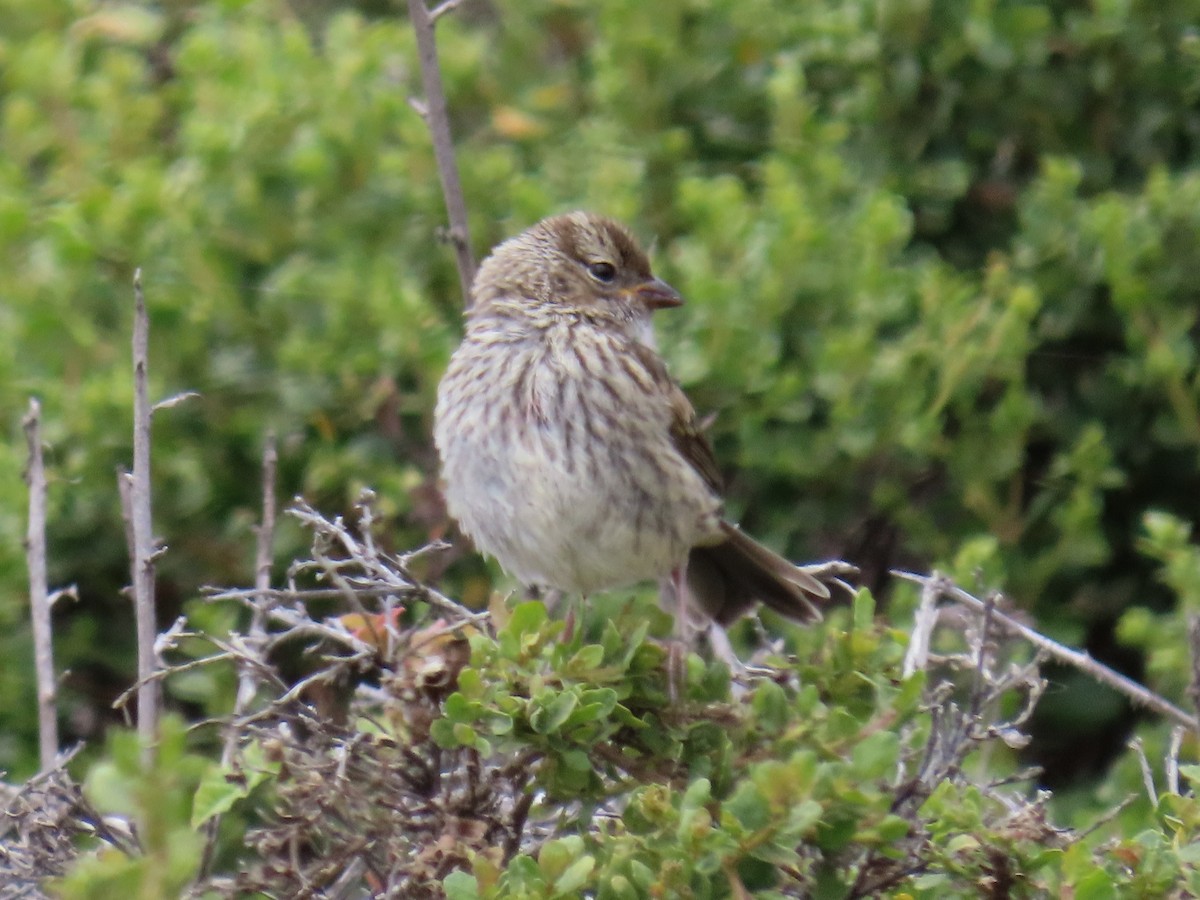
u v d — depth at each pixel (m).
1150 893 7.62
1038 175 13.40
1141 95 13.39
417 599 8.77
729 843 7.18
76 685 12.51
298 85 13.11
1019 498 12.52
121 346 12.59
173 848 6.04
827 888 7.56
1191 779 8.07
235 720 8.14
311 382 12.39
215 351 12.62
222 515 12.51
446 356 12.32
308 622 8.69
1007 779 8.41
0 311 12.56
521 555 10.49
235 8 14.05
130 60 13.64
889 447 12.38
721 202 12.47
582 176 13.23
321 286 12.51
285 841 8.14
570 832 8.45
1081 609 12.95
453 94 13.96
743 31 13.52
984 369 12.22
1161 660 11.64
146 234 12.70
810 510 12.55
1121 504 13.23
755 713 8.02
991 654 10.04
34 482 9.53
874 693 8.18
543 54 14.30
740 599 10.80
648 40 13.42
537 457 10.29
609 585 10.62
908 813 7.90
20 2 14.45
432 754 8.13
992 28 13.03
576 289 10.92
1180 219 12.69
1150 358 12.52
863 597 8.24
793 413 12.28
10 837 9.43
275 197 12.91
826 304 12.45
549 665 8.04
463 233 10.48
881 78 13.25
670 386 10.62
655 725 8.04
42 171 14.45
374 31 13.83
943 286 12.40
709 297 12.22
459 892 7.31
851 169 13.23
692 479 10.42
